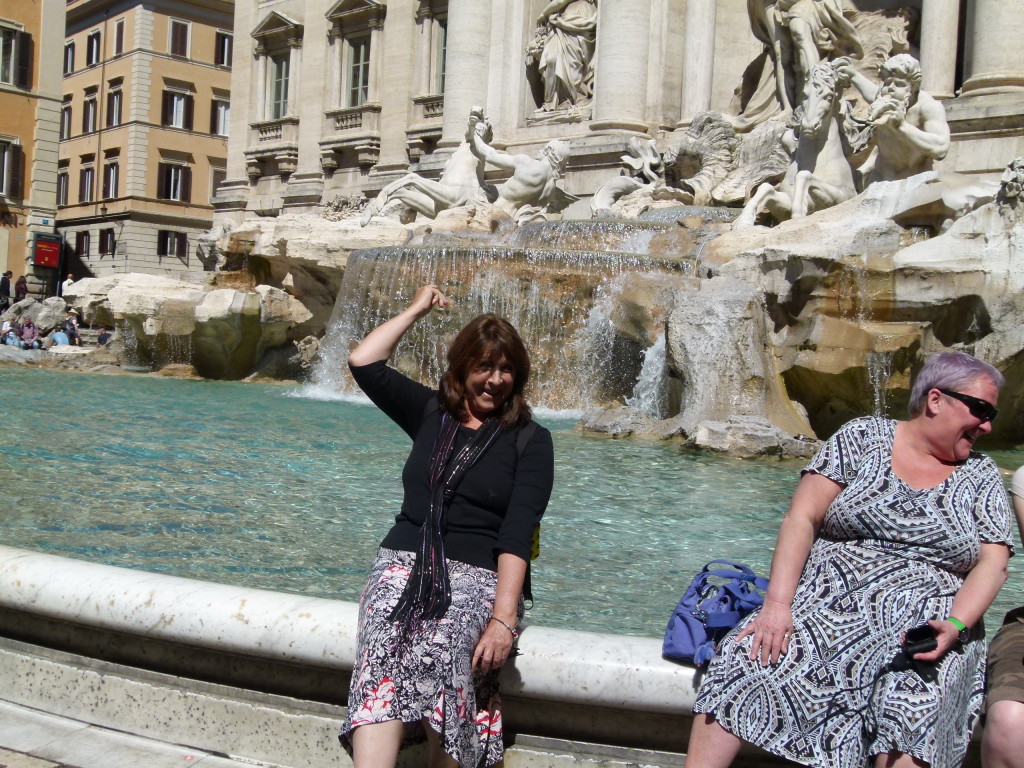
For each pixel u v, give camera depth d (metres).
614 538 6.98
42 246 46.66
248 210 39.78
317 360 21.11
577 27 27.38
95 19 59.94
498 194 24.89
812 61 22.44
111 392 16.64
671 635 3.46
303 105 37.41
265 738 3.76
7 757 3.66
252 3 39.94
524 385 3.72
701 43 25.81
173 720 3.89
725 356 12.38
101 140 59.47
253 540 6.58
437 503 3.53
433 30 33.53
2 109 45.47
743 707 3.17
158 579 4.00
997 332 12.52
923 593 3.25
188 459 9.60
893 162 16.69
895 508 3.32
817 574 3.36
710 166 23.20
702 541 6.95
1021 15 19.62
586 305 16.53
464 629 3.31
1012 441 13.57
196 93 58.81
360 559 6.22
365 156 34.94
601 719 3.53
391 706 3.17
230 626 3.72
